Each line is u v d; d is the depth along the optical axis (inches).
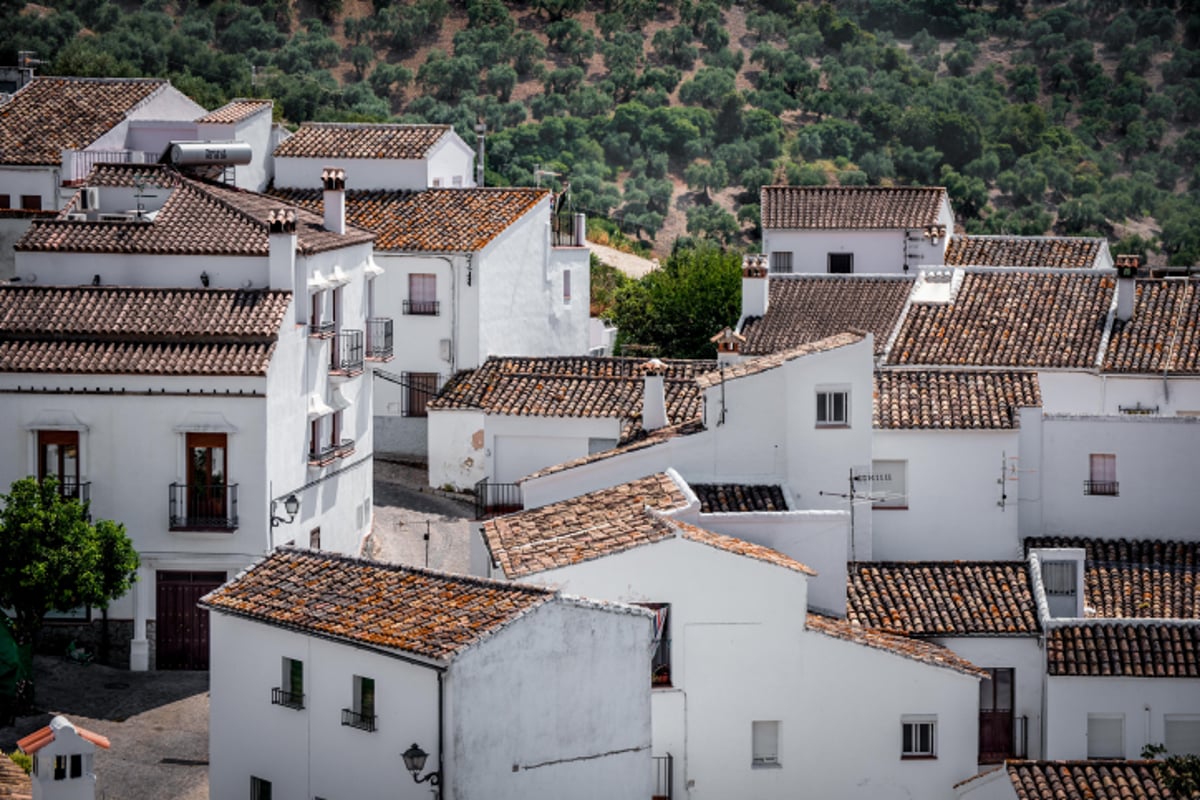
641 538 2368.4
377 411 3828.7
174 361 2790.4
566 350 4301.2
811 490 2822.3
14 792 1793.8
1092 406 3474.4
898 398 3009.4
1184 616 2741.1
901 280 3993.6
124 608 2815.0
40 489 2650.1
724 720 2365.9
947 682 2395.4
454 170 4311.0
